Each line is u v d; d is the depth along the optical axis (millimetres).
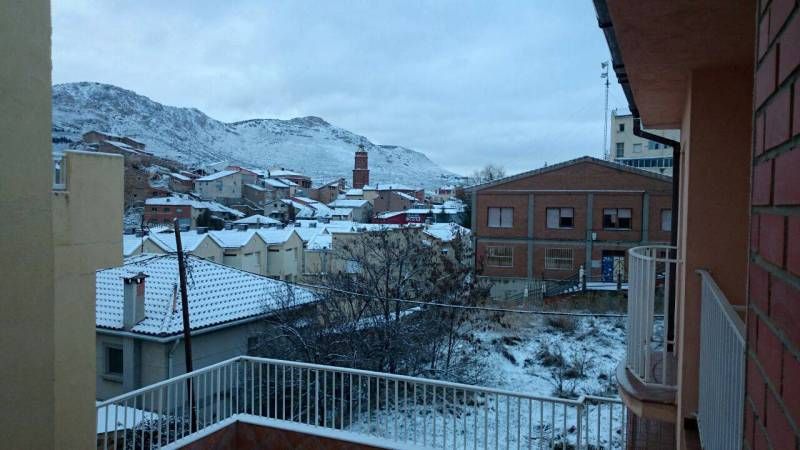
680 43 3086
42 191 1712
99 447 8344
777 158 1088
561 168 30969
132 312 14414
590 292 24375
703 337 2857
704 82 3551
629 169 29891
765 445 1136
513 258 31641
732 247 3477
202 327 14609
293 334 15258
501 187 31891
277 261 35469
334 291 16156
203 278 17297
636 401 3979
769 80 1180
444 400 5852
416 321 16125
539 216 31281
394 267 18297
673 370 4496
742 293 3449
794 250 948
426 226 31750
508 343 18094
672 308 6574
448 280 18031
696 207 3545
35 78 1703
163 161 103125
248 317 15891
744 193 3465
